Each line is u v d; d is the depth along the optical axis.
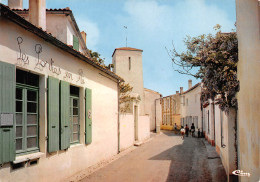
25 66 6.30
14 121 5.71
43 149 7.01
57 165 7.70
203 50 6.74
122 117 15.83
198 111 30.09
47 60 7.33
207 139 20.73
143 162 11.53
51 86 7.38
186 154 13.77
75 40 13.65
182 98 40.25
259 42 3.38
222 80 6.50
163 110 48.91
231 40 6.30
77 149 9.13
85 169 9.80
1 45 5.53
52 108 7.39
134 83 30.41
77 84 9.33
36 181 6.59
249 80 4.07
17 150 6.23
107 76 12.77
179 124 40.12
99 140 11.46
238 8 5.05
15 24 5.96
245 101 4.50
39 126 7.08
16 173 5.84
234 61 6.14
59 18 13.23
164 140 22.61
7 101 5.55
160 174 9.05
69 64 8.74
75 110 9.61
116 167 10.45
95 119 11.03
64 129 8.06
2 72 5.46
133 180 8.22
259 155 3.49
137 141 20.06
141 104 30.27
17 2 13.76
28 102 6.80
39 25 8.28
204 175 8.81
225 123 8.60
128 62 30.66
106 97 12.62
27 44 6.41
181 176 8.73
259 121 3.47
